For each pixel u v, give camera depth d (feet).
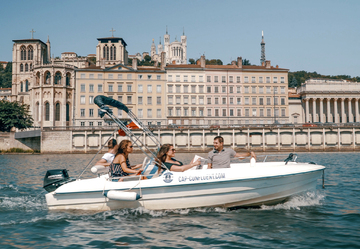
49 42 362.94
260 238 22.24
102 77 255.09
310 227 24.58
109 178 29.45
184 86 262.06
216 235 22.93
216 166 31.30
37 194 40.14
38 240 22.33
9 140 218.59
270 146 216.74
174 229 24.36
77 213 28.86
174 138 211.61
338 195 37.14
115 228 24.71
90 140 210.79
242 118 267.18
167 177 28.73
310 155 167.22
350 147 218.79
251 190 29.71
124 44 397.19
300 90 312.50
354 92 296.71
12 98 333.62
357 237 22.20
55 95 263.70
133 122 33.78
